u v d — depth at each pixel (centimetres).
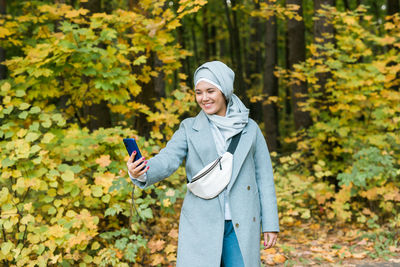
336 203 474
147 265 356
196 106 451
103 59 390
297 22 718
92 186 329
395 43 518
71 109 448
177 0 458
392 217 477
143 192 438
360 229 482
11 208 304
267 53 979
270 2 560
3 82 390
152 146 398
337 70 543
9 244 291
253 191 201
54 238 302
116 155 388
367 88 513
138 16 416
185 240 193
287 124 1555
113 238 363
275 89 1131
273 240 204
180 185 450
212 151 196
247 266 188
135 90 416
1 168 319
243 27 1445
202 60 436
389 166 450
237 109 208
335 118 544
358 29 534
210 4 1336
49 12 434
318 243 436
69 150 352
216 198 193
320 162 495
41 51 366
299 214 539
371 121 543
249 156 203
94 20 404
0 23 414
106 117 530
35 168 331
